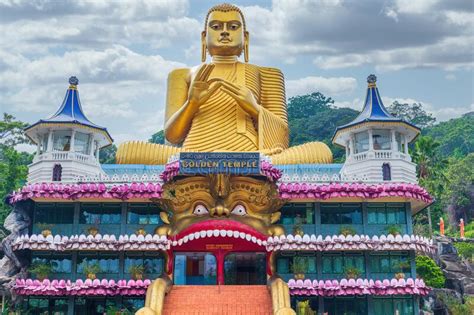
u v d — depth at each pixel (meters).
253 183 30.80
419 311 34.88
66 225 32.41
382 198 32.06
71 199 32.06
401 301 31.75
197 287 29.11
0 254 36.84
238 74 38.06
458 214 78.56
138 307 31.73
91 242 30.84
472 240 59.59
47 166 33.69
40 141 36.06
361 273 31.83
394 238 31.16
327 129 95.19
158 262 32.16
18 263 32.94
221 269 30.95
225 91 35.16
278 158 34.41
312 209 32.84
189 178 30.72
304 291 30.69
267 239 30.55
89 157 34.75
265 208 31.12
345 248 30.80
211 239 30.53
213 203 30.73
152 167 35.34
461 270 50.12
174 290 28.78
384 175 33.78
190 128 35.84
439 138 124.31
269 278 30.25
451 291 43.31
